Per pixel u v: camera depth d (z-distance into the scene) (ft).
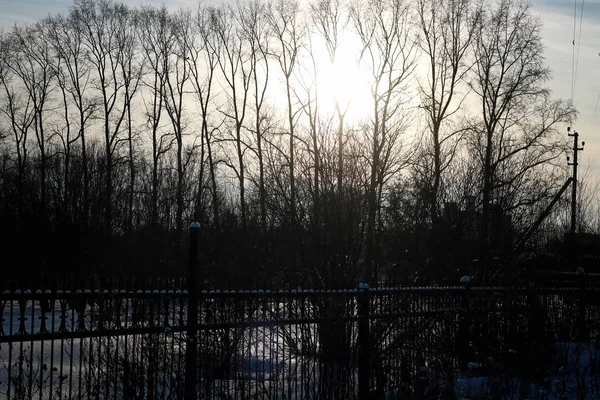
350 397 29.48
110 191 117.70
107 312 25.35
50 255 87.86
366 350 29.81
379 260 45.85
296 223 41.88
